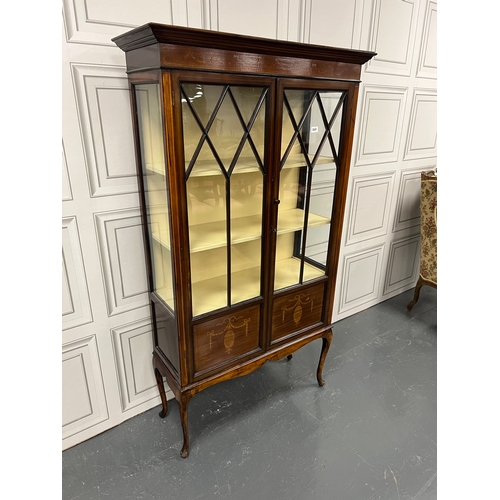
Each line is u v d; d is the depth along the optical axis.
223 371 1.25
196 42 0.85
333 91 1.14
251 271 1.23
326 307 1.48
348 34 1.59
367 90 1.77
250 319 1.25
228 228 1.10
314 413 1.51
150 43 0.85
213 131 0.97
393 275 2.42
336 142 1.23
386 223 2.21
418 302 2.42
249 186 1.12
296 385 1.67
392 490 1.20
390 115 1.93
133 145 1.19
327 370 1.77
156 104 0.92
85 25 1.02
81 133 1.09
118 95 1.12
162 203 1.04
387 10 1.68
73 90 1.05
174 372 1.23
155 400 1.54
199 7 1.18
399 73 1.86
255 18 1.30
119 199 1.21
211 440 1.38
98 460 1.30
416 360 1.84
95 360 1.33
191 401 1.57
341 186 1.31
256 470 1.27
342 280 2.11
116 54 1.08
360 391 1.63
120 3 1.05
